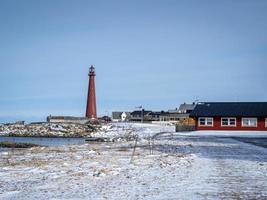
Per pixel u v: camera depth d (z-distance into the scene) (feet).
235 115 219.00
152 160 72.43
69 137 289.12
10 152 96.84
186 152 91.45
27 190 41.75
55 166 62.54
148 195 39.01
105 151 95.40
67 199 37.11
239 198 37.60
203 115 223.30
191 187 43.60
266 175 52.90
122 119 514.27
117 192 40.60
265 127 216.95
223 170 58.18
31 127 339.77
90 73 359.25
